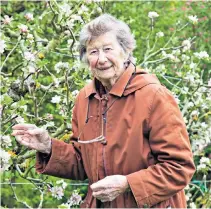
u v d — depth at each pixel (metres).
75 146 2.89
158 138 2.52
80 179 2.94
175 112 2.56
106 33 2.58
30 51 3.71
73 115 2.90
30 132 2.77
